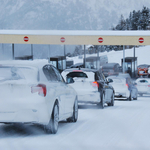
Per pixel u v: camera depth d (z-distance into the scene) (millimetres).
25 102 13953
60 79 18109
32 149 11602
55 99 15336
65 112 17422
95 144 12734
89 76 29141
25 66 14734
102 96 29500
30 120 14031
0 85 14117
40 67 15148
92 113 25234
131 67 96000
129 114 24547
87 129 16766
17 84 14070
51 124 15000
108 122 19656
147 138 14328
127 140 13742
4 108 13930
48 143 12805
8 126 17703
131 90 45719
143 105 35312
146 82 61312
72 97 18922
